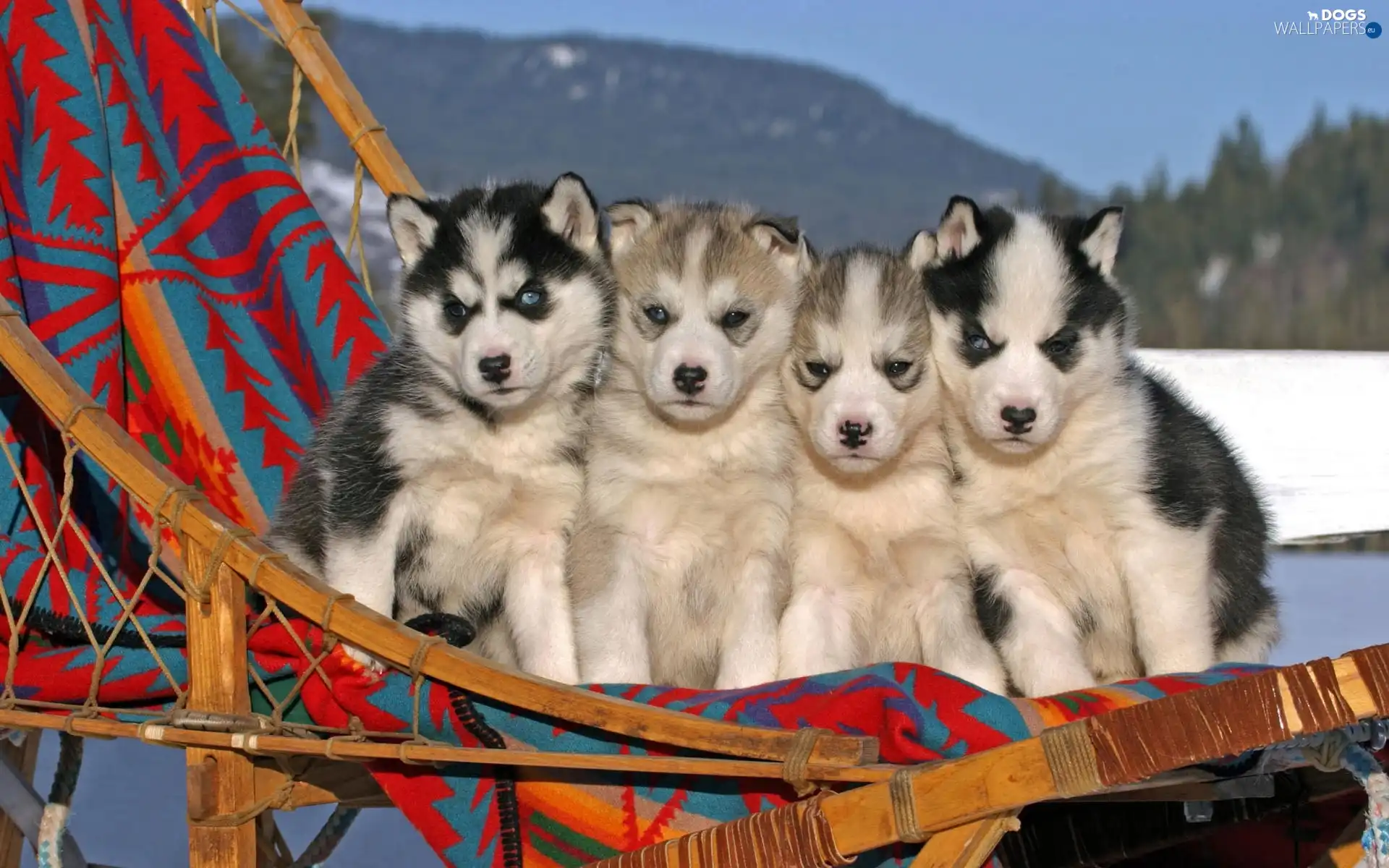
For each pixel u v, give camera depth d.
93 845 2.12
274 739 1.61
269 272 1.98
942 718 1.53
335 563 1.79
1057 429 1.82
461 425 1.81
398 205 1.87
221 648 1.62
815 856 1.51
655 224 1.92
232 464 1.92
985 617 1.85
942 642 1.85
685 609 1.86
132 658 1.65
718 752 1.54
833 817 1.51
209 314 1.94
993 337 1.84
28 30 1.89
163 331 1.92
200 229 1.96
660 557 1.86
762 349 1.86
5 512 1.74
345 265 2.01
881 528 1.85
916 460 1.86
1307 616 2.56
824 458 1.85
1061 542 1.86
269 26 2.15
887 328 1.85
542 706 1.56
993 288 1.85
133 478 1.63
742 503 1.85
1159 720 1.47
